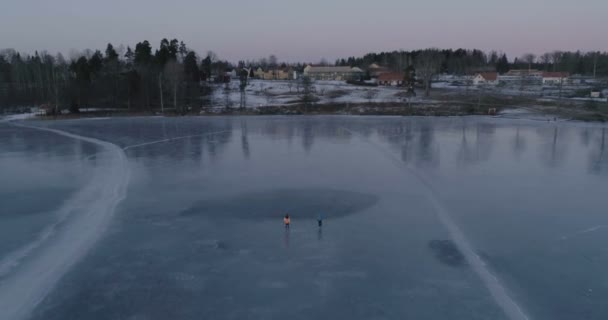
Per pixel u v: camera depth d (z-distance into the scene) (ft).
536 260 77.87
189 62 407.64
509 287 69.21
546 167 142.72
